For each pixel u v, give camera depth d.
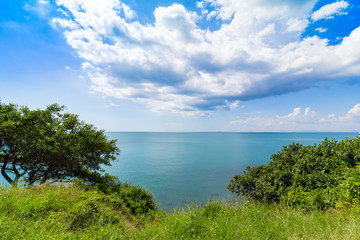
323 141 8.98
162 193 27.44
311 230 3.89
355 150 7.61
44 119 11.81
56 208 4.46
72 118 12.66
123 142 189.88
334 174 7.39
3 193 4.81
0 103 11.02
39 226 3.38
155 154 86.00
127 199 9.98
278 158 10.55
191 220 4.06
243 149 107.19
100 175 13.62
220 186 32.25
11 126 9.88
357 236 3.35
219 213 4.75
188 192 28.08
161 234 3.68
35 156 11.32
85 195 6.19
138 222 7.23
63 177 12.65
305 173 8.23
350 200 5.58
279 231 3.87
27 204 4.20
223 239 3.31
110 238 3.33
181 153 89.81
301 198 6.79
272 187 8.12
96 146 13.10
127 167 52.78
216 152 92.94
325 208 6.01
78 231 3.68
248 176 10.49
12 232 2.94
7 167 12.34
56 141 11.12
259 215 4.78
